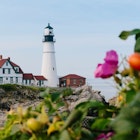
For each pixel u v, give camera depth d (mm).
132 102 2557
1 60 147875
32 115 3154
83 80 151875
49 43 157375
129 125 2514
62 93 3414
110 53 3057
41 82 153875
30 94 94750
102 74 3037
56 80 156000
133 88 2951
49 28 155750
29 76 151875
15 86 94812
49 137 2975
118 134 2551
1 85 91688
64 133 2789
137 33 3615
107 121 3326
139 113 2523
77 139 2943
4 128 3393
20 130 3191
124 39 3645
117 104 3344
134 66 2650
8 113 3324
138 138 2531
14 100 90250
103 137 3193
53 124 2955
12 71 146875
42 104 3402
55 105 3402
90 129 3264
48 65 156000
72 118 2869
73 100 8578
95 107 3447
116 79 3018
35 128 2945
